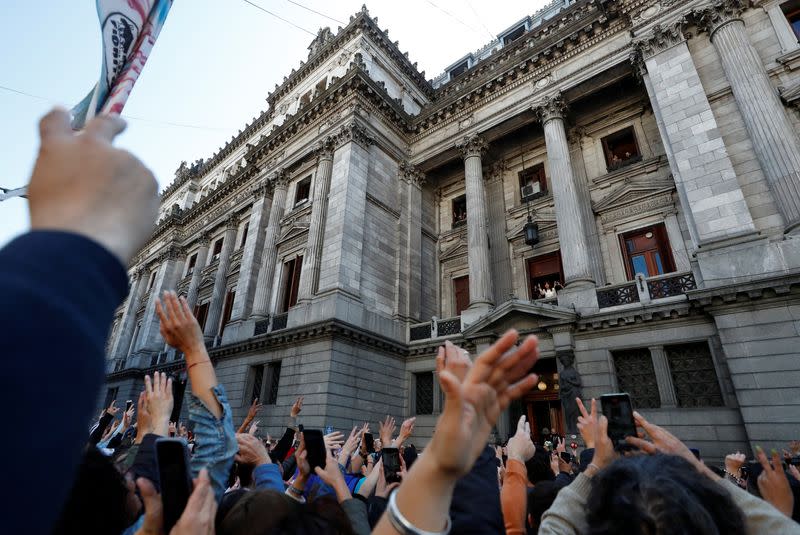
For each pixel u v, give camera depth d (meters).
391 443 5.23
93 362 0.60
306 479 3.23
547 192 20.83
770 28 14.44
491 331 16.78
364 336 17.81
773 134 12.64
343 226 19.11
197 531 1.48
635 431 2.50
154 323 33.06
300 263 21.88
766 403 10.81
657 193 17.06
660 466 1.66
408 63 28.31
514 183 22.58
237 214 29.98
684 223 16.14
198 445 2.16
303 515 1.86
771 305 11.38
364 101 22.45
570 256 16.44
